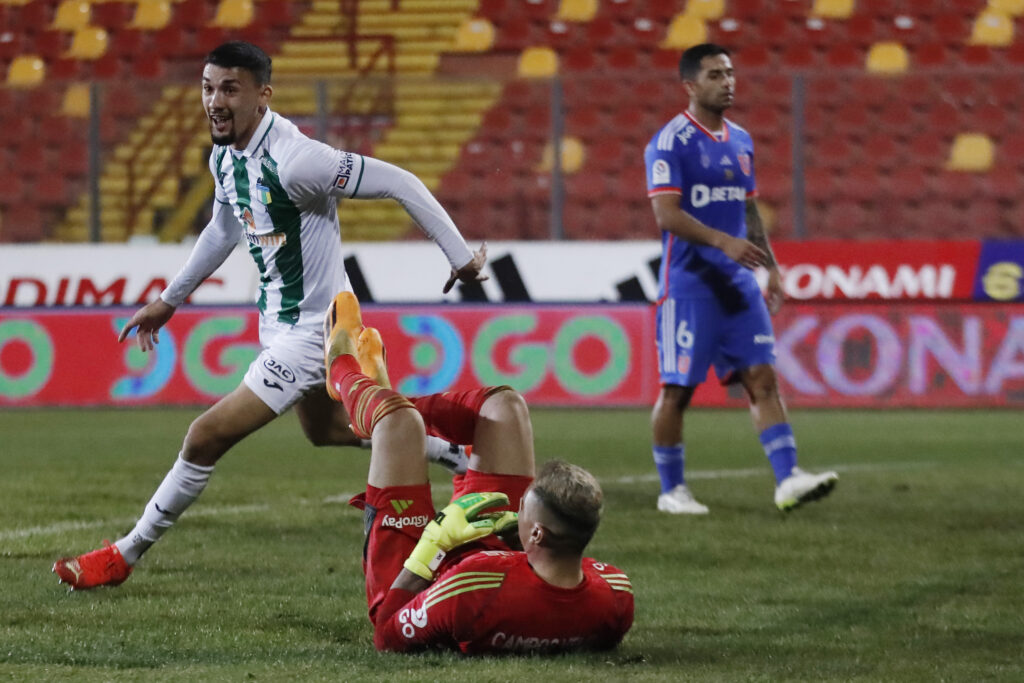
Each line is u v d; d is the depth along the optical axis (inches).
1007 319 1734.7
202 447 656.4
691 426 1609.3
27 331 1796.3
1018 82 2105.1
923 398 1750.7
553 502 467.8
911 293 1747.0
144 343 709.9
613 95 2092.8
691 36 2332.7
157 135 1952.5
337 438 695.1
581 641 499.2
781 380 1768.0
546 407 1760.6
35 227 2000.5
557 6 2394.2
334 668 487.5
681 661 514.6
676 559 792.9
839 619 619.2
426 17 2399.1
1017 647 554.9
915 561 788.0
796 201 1819.6
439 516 503.5
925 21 2320.4
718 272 954.1
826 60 2284.7
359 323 578.6
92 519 917.2
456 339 1760.6
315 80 1916.8
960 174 2059.5
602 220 2017.7
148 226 1936.5
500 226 2003.0
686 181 959.0
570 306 1753.2
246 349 1765.5
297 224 644.1
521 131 2059.5
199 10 2456.9
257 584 693.3
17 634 560.4
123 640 550.6
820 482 913.5
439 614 480.1
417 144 2042.3
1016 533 893.2
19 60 2423.7
